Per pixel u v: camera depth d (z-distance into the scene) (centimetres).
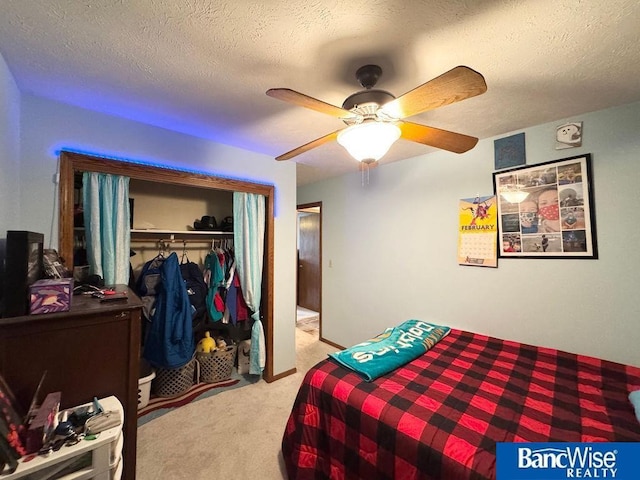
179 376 244
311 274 561
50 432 98
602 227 181
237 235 266
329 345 375
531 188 208
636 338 171
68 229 171
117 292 152
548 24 105
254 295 271
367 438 134
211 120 195
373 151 128
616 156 176
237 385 267
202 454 179
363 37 112
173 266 238
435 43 116
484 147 232
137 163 198
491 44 117
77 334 117
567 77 142
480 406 136
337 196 367
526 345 204
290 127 207
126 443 127
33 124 163
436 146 155
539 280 206
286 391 258
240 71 137
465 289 245
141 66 134
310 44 117
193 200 303
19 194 156
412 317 285
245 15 101
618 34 110
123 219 199
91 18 103
